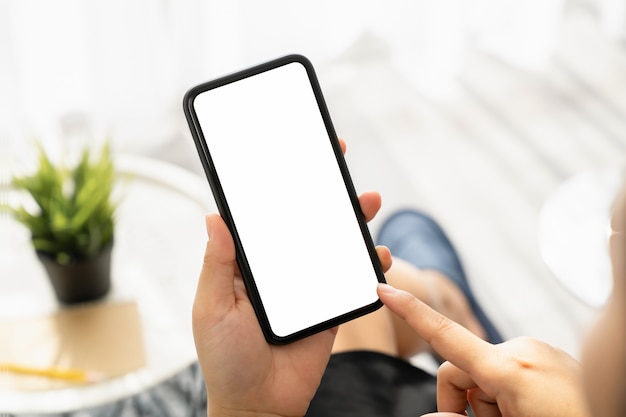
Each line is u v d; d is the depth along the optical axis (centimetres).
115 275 118
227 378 66
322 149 72
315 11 202
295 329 70
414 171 200
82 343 107
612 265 35
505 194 194
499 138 208
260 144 71
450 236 185
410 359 137
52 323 109
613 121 212
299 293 70
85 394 102
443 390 72
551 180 196
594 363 38
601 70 226
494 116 214
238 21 191
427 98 218
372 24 213
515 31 225
